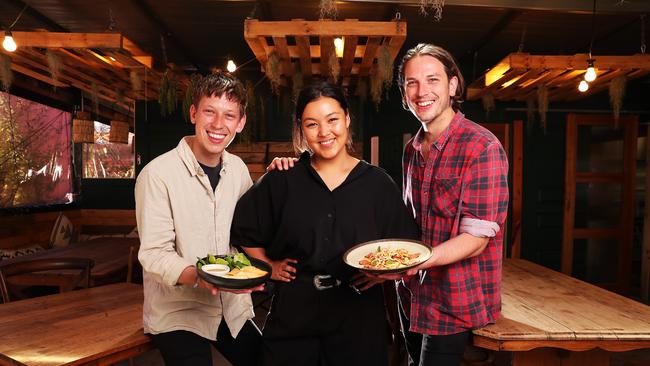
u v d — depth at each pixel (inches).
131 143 271.9
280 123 247.8
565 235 249.9
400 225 74.3
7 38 143.3
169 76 193.9
